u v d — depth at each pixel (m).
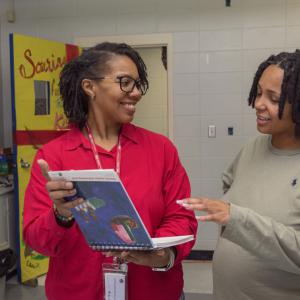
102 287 1.12
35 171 1.14
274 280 1.16
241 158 1.35
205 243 3.71
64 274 1.13
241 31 3.53
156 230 1.17
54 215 0.99
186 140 3.70
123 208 0.88
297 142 1.18
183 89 3.65
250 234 1.02
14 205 3.37
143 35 3.65
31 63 3.20
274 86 1.11
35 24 3.78
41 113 3.29
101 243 1.01
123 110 1.14
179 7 3.58
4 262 2.82
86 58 1.15
